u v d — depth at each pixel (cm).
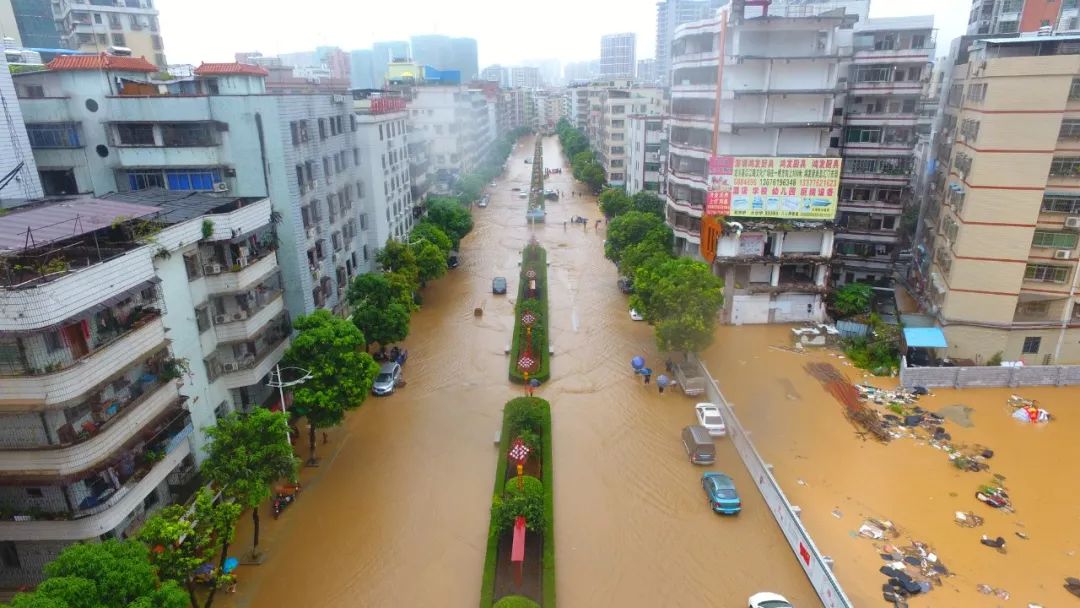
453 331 5659
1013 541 2898
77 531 2472
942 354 4731
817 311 5519
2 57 3422
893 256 6019
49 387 2286
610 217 9275
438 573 2841
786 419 4000
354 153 5475
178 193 3788
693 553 2919
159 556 2108
